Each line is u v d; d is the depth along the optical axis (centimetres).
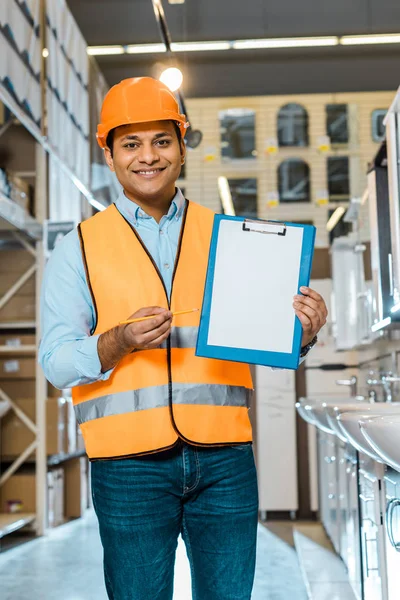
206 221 168
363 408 308
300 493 706
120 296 157
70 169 571
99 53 783
